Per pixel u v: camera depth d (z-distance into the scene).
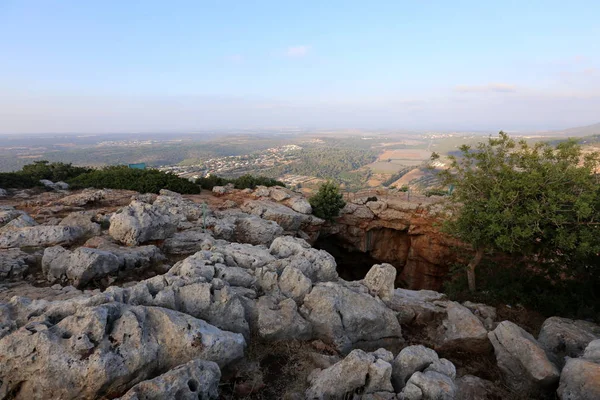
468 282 17.03
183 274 10.34
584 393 7.84
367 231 30.50
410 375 8.09
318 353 9.26
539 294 15.08
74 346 6.61
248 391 7.57
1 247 13.25
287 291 11.08
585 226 13.38
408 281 30.42
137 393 5.98
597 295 15.04
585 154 14.12
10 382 6.52
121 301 8.43
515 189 14.30
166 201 21.59
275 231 20.34
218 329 8.19
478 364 10.59
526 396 8.94
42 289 10.63
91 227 15.85
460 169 15.91
